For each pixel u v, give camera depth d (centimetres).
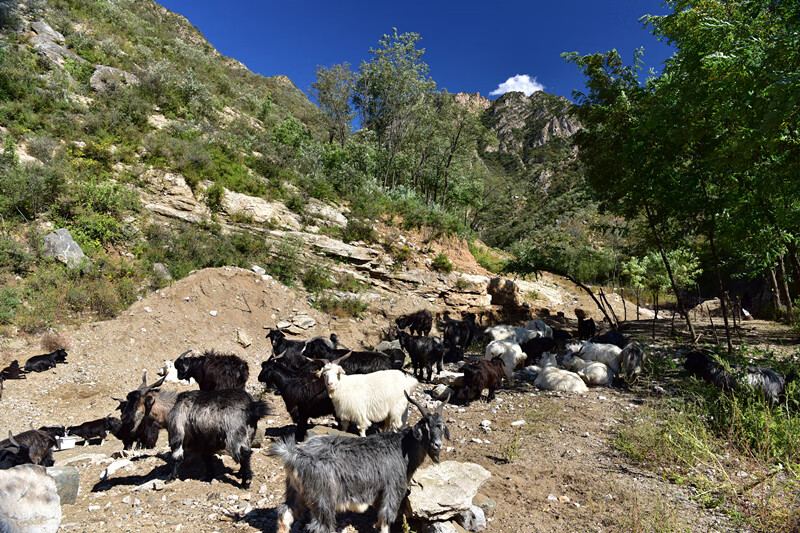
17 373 1022
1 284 1279
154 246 1652
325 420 876
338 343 1409
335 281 1928
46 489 440
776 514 467
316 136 3725
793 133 903
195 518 481
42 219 1527
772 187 974
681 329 1877
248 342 1384
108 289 1377
